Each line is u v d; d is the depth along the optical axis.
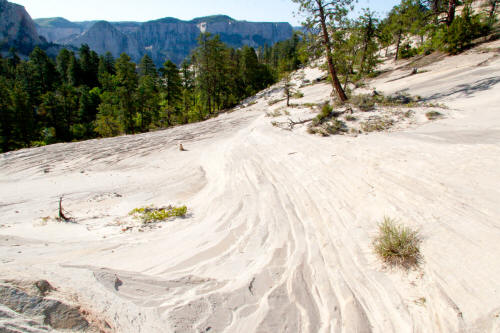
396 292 3.33
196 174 12.43
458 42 23.06
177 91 51.62
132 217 7.43
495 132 7.68
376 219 5.01
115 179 12.76
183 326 2.49
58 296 2.36
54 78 66.81
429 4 28.45
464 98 12.43
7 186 12.16
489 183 5.06
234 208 6.95
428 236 4.07
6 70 70.69
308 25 16.11
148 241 5.39
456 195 4.96
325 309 3.19
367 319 3.00
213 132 23.36
